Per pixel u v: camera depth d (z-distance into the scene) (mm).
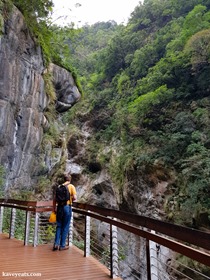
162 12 35406
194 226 13484
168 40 28453
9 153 13164
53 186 24453
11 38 12141
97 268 4578
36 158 16453
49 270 4441
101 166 26172
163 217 15852
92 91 36125
